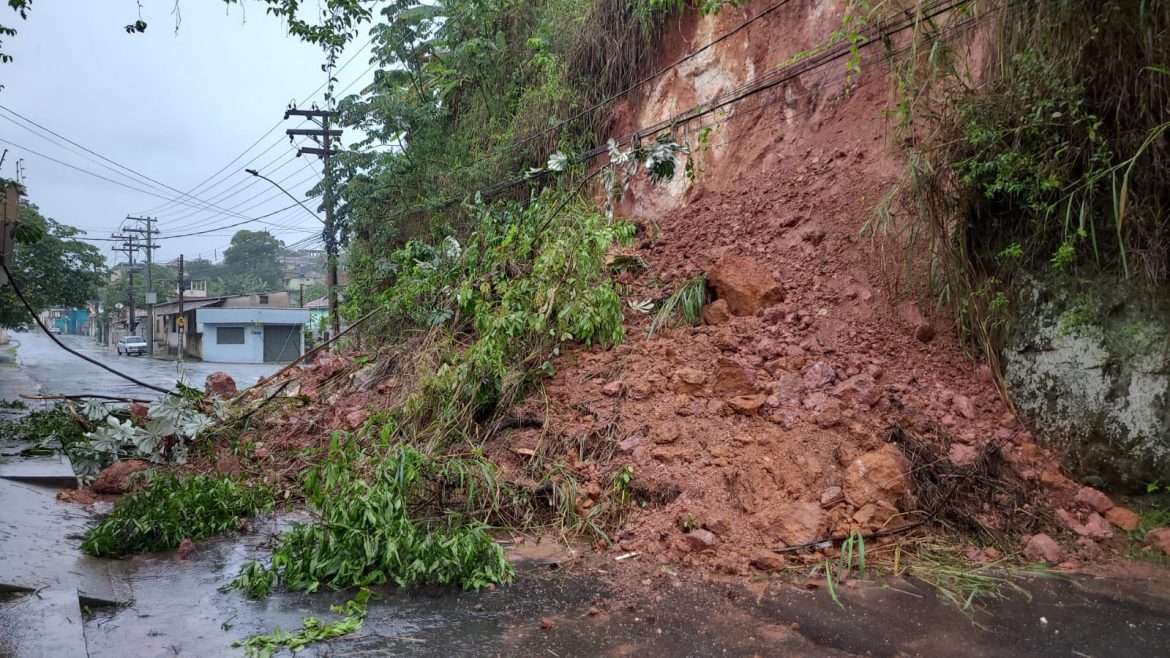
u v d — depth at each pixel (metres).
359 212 18.11
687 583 4.97
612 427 7.00
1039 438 6.55
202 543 6.07
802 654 3.94
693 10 12.38
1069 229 6.38
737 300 8.63
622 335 8.52
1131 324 6.03
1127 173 5.58
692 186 11.94
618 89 13.38
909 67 7.66
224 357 44.75
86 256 40.06
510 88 16.02
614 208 12.91
